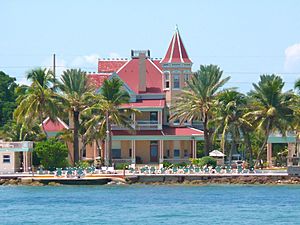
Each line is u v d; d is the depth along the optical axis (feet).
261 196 654.53
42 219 532.32
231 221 518.37
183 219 527.81
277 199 633.20
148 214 551.18
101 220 525.34
